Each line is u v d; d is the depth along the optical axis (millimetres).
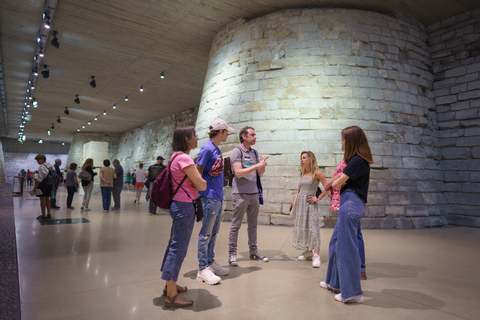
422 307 2422
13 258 3539
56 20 8516
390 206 6770
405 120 7453
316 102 7203
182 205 2439
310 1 7516
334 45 7434
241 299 2549
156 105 18047
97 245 4387
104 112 20016
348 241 2533
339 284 2670
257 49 7973
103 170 8609
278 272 3352
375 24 7664
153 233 5449
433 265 3674
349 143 2684
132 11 8102
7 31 8938
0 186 21656
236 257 4012
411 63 7902
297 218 3807
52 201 8867
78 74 12773
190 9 8016
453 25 8086
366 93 7246
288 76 7488
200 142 9102
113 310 2254
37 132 28953
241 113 7789
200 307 2357
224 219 7301
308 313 2287
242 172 3484
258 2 7617
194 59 11219
